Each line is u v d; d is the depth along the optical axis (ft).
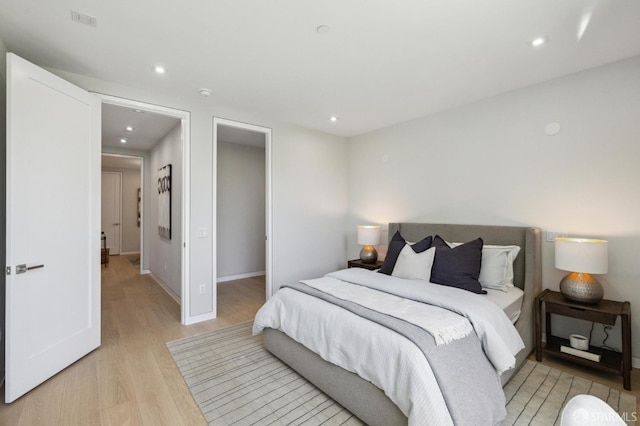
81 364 7.88
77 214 7.95
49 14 5.93
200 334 9.89
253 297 14.12
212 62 7.92
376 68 8.21
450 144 11.44
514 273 9.36
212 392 6.75
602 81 8.05
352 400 5.97
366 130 14.51
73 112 7.82
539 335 8.12
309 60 7.80
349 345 5.98
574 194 8.55
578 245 7.37
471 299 6.96
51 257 7.20
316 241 14.53
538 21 6.12
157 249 16.66
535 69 8.25
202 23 6.25
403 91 9.77
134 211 27.50
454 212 11.32
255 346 9.06
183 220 10.64
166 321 11.00
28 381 6.59
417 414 4.59
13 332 6.29
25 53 7.42
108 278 17.57
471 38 6.75
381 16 5.99
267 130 12.68
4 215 7.16
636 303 7.63
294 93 10.00
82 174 8.11
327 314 6.71
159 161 16.11
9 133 6.25
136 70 8.36
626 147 7.73
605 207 8.05
